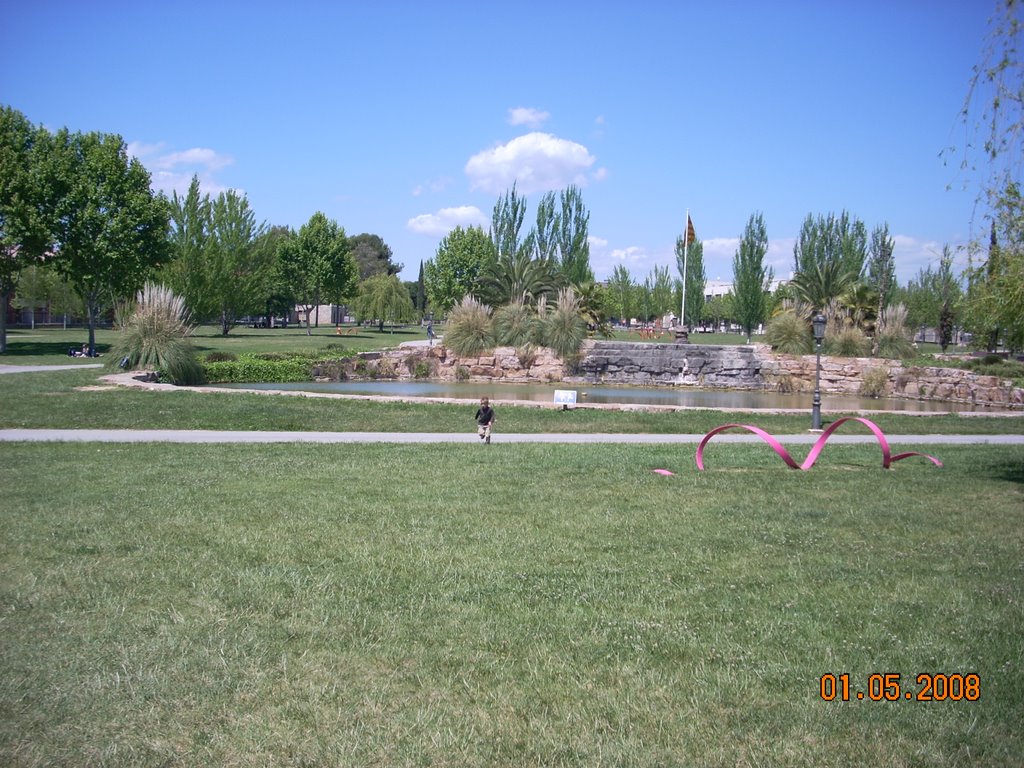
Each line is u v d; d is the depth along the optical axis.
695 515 9.52
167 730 4.28
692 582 6.84
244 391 23.19
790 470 13.27
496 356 38.84
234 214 60.47
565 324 39.31
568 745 4.16
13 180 36.59
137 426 18.19
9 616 5.79
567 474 12.45
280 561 7.23
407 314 78.94
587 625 5.80
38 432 16.94
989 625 5.85
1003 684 4.89
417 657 5.22
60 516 8.88
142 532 8.20
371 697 4.67
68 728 4.27
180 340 27.97
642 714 4.51
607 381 38.69
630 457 14.52
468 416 20.83
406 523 8.84
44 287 74.44
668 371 38.50
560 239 63.41
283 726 4.34
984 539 8.45
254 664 5.07
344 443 16.30
